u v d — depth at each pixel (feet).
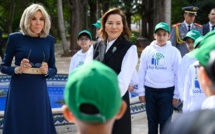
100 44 11.67
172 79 15.47
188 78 12.87
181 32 22.03
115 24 11.19
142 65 15.96
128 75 11.06
